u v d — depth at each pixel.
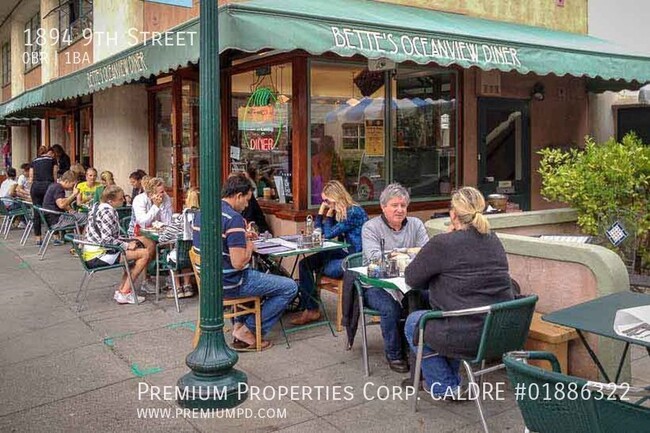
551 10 10.23
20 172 20.84
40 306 6.94
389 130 8.33
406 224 5.34
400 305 4.84
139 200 7.45
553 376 2.44
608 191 6.20
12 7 19.31
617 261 4.40
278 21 5.29
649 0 11.72
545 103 10.17
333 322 6.19
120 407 4.29
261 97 8.12
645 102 8.53
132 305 6.90
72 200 10.66
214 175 4.15
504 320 3.77
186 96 9.73
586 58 7.55
